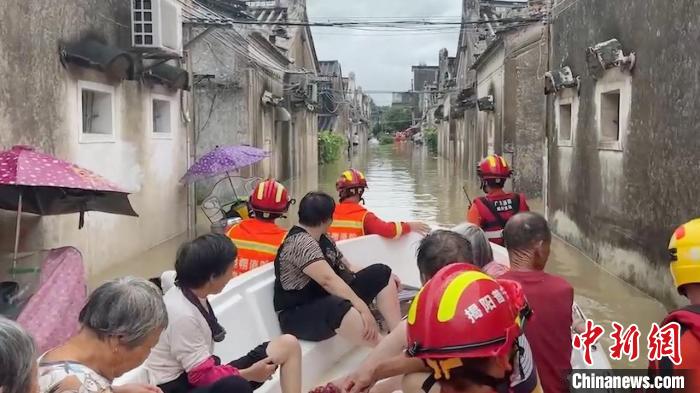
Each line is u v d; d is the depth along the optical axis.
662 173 6.76
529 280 3.00
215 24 12.20
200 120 14.88
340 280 4.16
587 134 9.39
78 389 2.05
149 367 2.97
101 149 8.69
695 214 6.00
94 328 2.20
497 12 23.16
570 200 10.36
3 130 6.47
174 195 11.62
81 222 6.33
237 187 13.54
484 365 1.92
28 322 5.04
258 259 4.86
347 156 41.19
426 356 1.94
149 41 9.33
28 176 5.30
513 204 5.48
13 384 1.73
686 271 2.22
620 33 8.03
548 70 11.84
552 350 2.87
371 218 6.05
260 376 3.35
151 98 10.52
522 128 15.82
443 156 39.09
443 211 14.69
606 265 8.48
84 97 8.64
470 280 1.96
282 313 4.33
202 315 3.01
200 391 2.90
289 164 22.38
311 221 4.26
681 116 6.32
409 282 6.13
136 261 9.53
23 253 6.33
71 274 5.72
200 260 2.98
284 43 21.94
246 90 14.91
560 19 11.02
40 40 7.18
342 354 4.62
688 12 6.17
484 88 20.89
